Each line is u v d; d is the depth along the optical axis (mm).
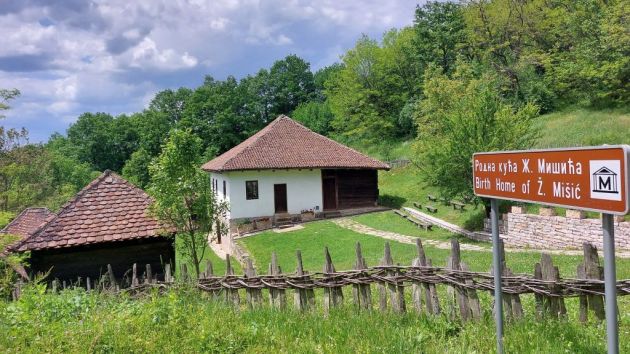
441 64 49781
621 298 6695
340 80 58156
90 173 65938
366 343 5027
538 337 4586
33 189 30953
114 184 14664
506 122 19297
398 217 27250
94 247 12844
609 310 3027
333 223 27141
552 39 40500
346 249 20312
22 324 5812
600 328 4676
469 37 45625
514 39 42469
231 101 69500
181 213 13320
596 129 26875
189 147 13430
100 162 78625
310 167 29719
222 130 67125
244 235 26391
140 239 13234
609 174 2975
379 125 53969
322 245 21953
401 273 6215
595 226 14914
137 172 64375
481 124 19172
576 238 15625
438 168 20281
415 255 16531
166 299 6703
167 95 80750
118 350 5031
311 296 7016
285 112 84625
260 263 20266
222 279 8203
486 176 4582
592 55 32250
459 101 24703
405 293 7223
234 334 5551
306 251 21125
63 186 43594
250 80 84250
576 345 4332
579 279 4844
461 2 47844
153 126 72438
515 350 4406
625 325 5176
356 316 6164
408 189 34719
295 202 30469
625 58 29922
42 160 33719
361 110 54781
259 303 7582
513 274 5355
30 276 12047
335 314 6449
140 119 79188
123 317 5973
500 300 4336
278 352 5051
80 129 83000
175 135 13492
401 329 5379
